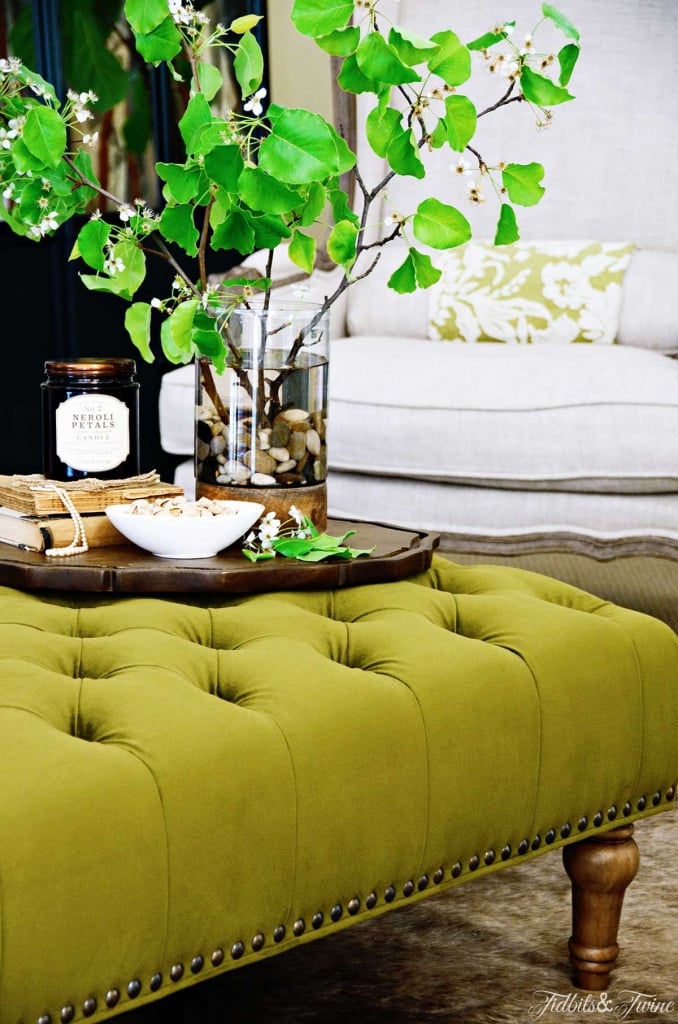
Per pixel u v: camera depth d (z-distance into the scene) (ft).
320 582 4.41
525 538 7.43
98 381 4.82
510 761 3.75
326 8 4.05
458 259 8.77
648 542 7.25
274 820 3.18
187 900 3.02
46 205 4.70
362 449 7.55
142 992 2.97
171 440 8.07
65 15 11.10
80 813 2.85
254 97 4.33
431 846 3.56
